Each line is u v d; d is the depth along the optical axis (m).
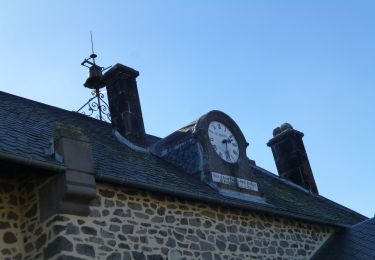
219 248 9.05
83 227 7.27
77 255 7.01
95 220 7.49
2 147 7.00
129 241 7.79
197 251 8.66
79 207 7.29
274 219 10.53
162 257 8.11
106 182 7.85
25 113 9.96
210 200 9.14
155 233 8.21
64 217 7.11
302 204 12.90
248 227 9.85
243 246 9.51
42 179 7.48
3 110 9.51
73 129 7.70
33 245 7.18
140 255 7.82
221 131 11.34
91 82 13.65
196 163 10.70
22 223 7.44
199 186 9.95
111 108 11.88
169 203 8.70
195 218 8.97
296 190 15.09
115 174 8.12
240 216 9.82
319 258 11.11
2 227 7.19
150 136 13.59
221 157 10.92
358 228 12.22
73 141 7.57
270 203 11.25
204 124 11.02
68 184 7.14
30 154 7.19
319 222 11.41
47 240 7.05
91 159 7.67
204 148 10.73
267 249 9.97
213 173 10.48
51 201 7.21
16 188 7.62
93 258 7.20
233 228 9.53
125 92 11.82
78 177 7.31
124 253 7.62
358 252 11.04
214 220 9.27
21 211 7.52
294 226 10.97
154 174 9.32
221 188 10.36
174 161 11.15
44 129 9.14
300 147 16.66
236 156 11.30
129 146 10.96
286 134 16.77
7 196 7.45
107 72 12.22
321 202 14.79
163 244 8.23
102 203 7.73
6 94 10.83
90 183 7.42
